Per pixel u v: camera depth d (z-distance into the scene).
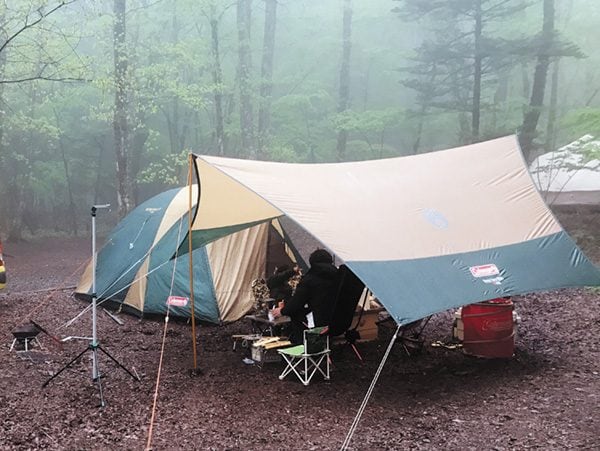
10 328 7.48
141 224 8.85
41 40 15.25
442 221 5.87
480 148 7.33
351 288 5.76
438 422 4.55
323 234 5.11
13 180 20.69
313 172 6.60
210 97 23.22
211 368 6.01
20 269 14.91
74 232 22.22
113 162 24.77
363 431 4.40
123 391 5.29
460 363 6.09
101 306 8.73
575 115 13.76
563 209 14.42
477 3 16.67
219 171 5.60
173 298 7.87
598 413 4.58
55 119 21.56
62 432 4.38
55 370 5.83
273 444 4.20
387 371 5.89
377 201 6.00
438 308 4.74
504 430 4.34
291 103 21.36
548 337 6.94
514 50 16.09
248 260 8.29
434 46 17.75
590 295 8.98
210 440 4.27
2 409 4.79
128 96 16.88
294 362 6.02
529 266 5.58
